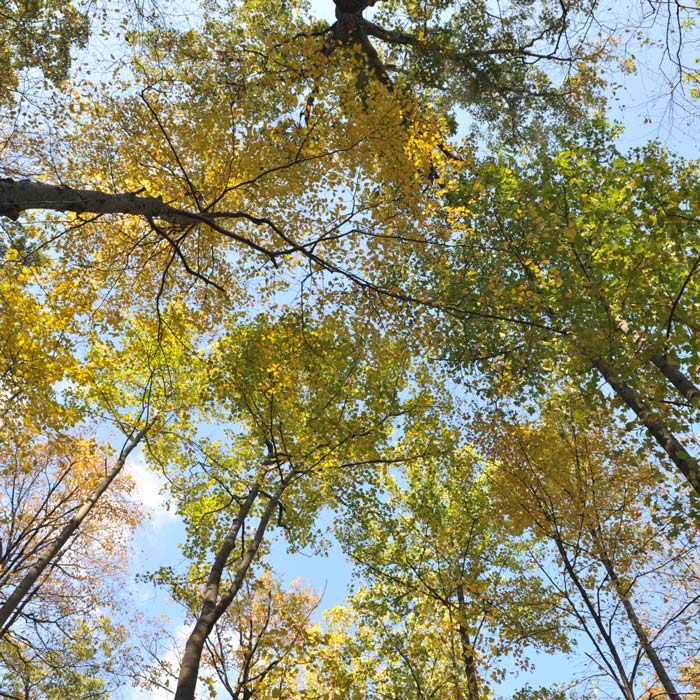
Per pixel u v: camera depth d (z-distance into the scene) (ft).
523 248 28.27
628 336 21.77
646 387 19.90
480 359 28.71
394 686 32.37
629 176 20.97
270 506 29.19
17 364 22.58
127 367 36.68
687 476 19.03
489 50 37.70
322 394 28.63
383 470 40.22
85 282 26.66
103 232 26.00
